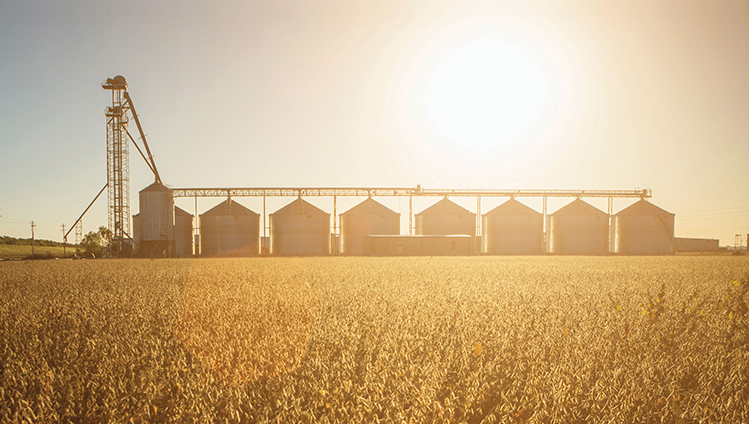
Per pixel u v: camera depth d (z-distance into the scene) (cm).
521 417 688
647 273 3550
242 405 709
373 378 813
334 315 1523
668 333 1165
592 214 9675
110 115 7694
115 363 946
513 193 9956
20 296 2188
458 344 1092
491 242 9831
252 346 1066
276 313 1609
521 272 3681
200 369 888
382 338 1134
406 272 3697
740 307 1286
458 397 748
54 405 732
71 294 2262
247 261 5884
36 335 1222
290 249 9112
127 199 7850
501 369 901
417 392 732
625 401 713
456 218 9706
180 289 2472
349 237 9394
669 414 680
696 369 899
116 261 6241
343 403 697
